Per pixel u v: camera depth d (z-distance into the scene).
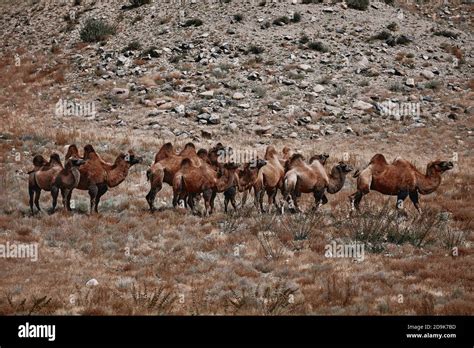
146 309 42.72
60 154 96.75
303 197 79.81
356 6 195.00
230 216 68.50
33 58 172.25
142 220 66.62
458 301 44.31
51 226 63.50
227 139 122.62
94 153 68.75
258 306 43.88
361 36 175.75
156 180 69.81
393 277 50.75
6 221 64.62
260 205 71.31
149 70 157.50
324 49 166.00
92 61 166.75
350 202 70.62
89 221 65.06
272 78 152.50
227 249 58.25
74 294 45.47
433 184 68.94
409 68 161.88
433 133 130.75
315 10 189.12
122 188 81.12
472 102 146.00
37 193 68.38
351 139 126.50
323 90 148.38
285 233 62.34
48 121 130.75
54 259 54.66
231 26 177.50
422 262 54.62
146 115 135.38
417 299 45.09
